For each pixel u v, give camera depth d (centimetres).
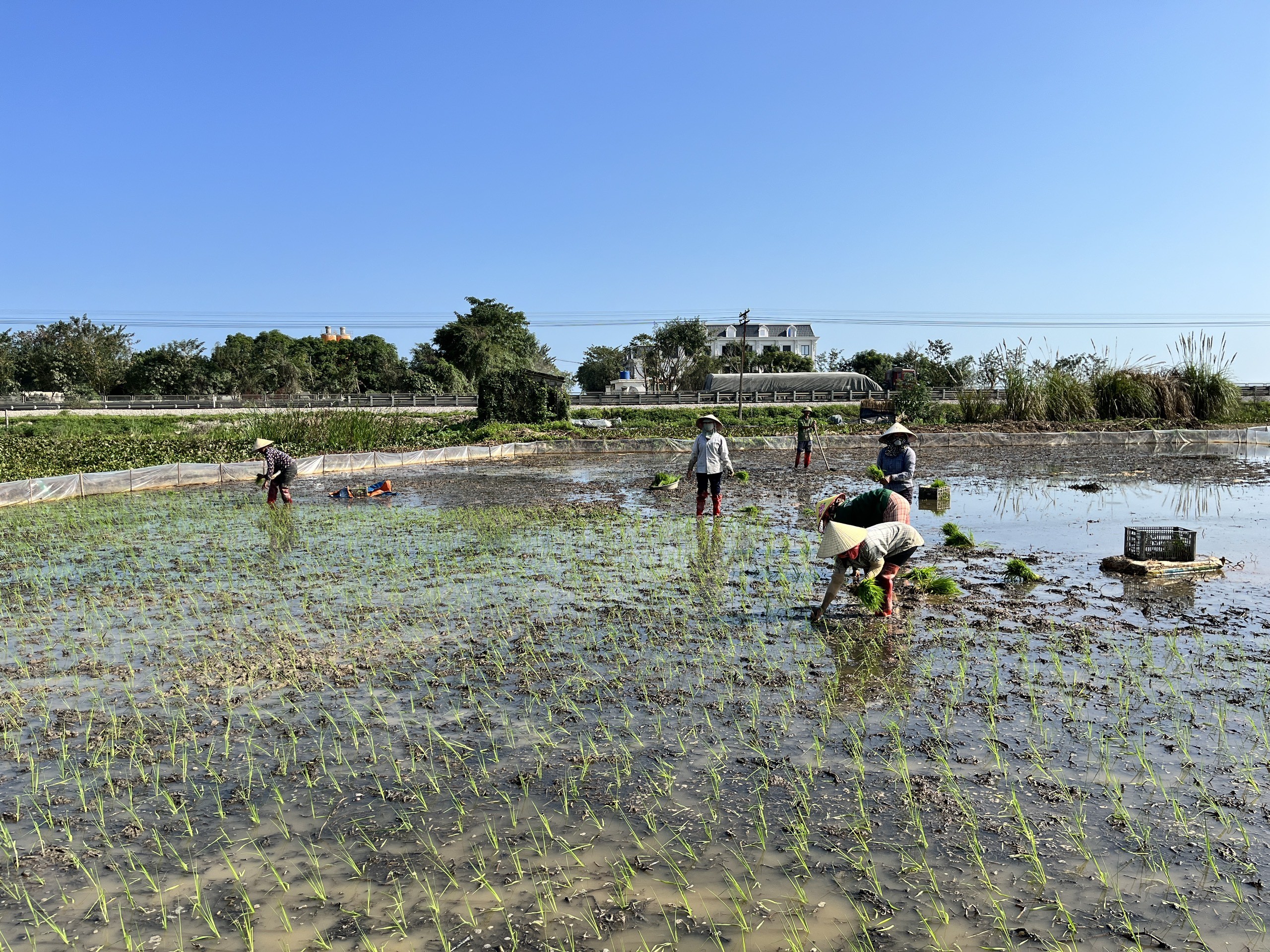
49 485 1574
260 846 379
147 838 388
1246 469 1980
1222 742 458
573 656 620
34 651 653
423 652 635
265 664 612
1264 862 349
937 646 631
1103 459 2348
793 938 309
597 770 444
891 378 5869
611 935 313
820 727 490
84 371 6556
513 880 348
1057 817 386
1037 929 311
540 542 1084
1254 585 815
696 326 7969
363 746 477
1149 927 310
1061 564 923
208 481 1914
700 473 1266
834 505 768
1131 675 559
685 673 583
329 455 2195
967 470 2062
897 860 357
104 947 313
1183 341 3425
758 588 822
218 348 6894
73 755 473
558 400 3456
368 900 338
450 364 7231
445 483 1869
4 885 354
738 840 375
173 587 853
